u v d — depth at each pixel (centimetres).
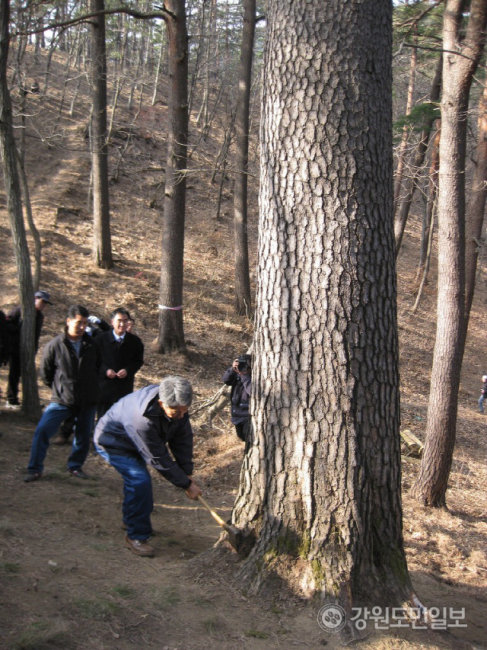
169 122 1274
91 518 492
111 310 1466
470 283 1016
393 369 372
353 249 357
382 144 368
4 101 711
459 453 1203
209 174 2914
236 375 652
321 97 358
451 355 766
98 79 1603
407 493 820
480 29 750
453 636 351
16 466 601
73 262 1680
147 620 323
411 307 2361
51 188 2262
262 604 347
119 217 2192
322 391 356
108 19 3238
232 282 1934
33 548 402
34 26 1062
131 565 399
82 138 2750
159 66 3703
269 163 376
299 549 360
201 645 308
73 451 594
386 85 372
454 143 770
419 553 573
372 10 363
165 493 624
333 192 357
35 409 770
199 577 377
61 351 553
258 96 3341
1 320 719
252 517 381
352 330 356
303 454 360
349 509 354
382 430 364
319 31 358
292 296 363
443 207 782
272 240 372
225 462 742
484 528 717
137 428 396
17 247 748
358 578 353
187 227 2342
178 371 1256
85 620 313
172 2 1209
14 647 277
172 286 1317
